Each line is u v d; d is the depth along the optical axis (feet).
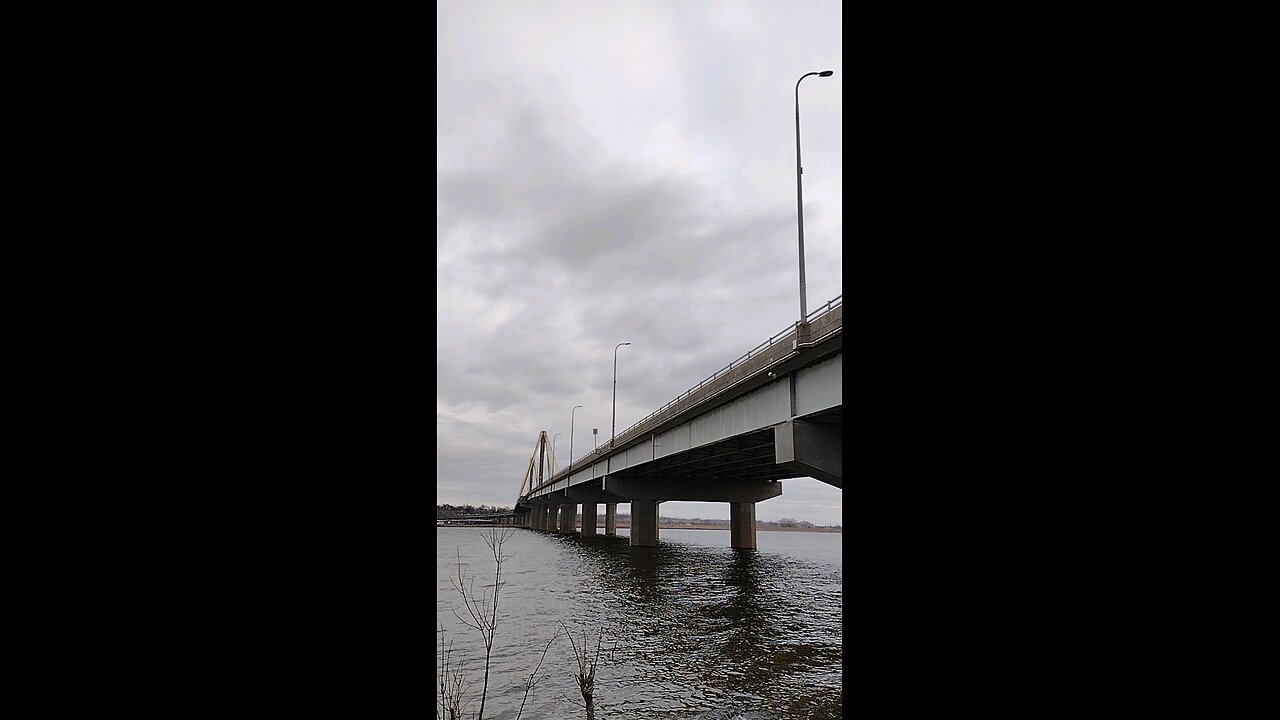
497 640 38.01
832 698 30.73
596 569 101.14
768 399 64.54
